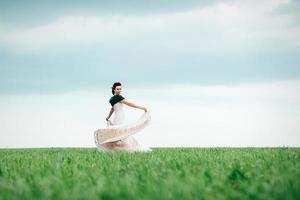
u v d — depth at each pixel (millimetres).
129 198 3613
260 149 11711
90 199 3645
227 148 13062
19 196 3846
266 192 3822
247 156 8312
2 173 5711
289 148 12453
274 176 4770
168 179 4559
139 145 11570
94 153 10133
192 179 4426
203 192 3803
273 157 7887
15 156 9609
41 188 4121
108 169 5965
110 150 11469
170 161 6777
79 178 4965
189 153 9531
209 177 4836
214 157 8016
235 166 5879
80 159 7914
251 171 5344
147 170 5547
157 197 3607
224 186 4207
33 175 5285
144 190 3982
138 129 11445
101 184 4172
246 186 4215
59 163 6734
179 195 3703
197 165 6305
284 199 3541
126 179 4648
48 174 5422
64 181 4652
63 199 3664
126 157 8219
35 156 9344
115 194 3748
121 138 11320
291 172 5078
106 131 11406
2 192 4105
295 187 3945
